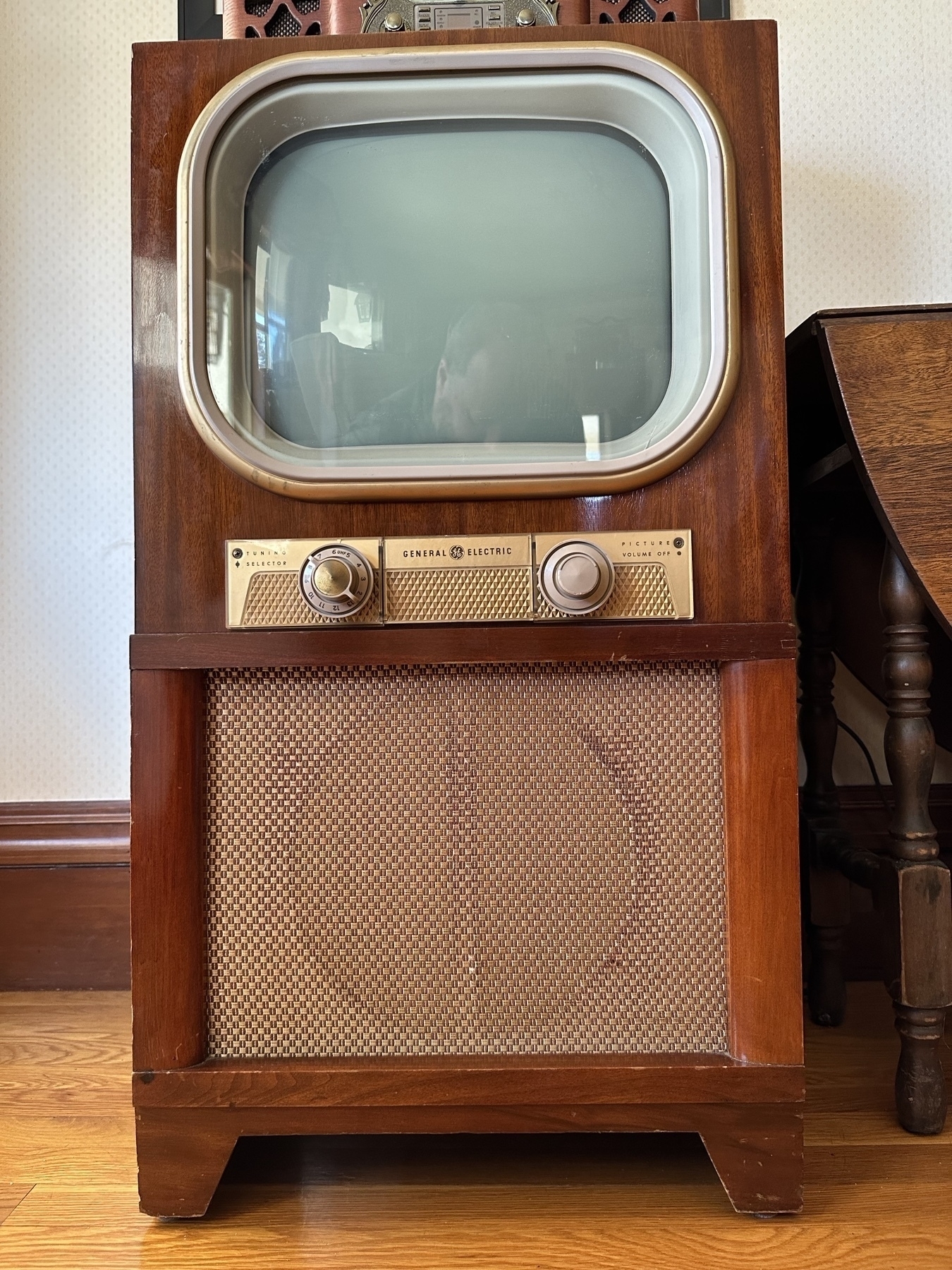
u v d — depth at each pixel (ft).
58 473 4.19
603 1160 2.67
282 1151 2.74
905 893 2.72
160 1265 2.15
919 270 4.12
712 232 2.37
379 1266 2.14
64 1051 3.39
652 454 2.35
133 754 2.38
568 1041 2.42
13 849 4.09
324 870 2.44
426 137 2.52
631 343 2.52
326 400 2.52
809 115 4.12
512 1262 2.15
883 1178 2.50
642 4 2.70
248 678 2.44
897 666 2.78
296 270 2.52
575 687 2.43
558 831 2.43
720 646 2.35
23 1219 2.35
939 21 4.10
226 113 2.42
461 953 2.43
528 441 2.51
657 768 2.42
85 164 4.17
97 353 4.18
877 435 2.61
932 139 4.11
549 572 2.34
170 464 2.40
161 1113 2.36
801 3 4.11
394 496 2.36
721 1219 2.33
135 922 2.37
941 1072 2.78
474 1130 2.35
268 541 2.38
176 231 2.43
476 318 2.52
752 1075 2.32
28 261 4.18
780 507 2.36
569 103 2.47
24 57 4.18
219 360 2.45
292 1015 2.44
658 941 2.42
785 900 2.33
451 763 2.44
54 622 4.20
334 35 2.49
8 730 4.19
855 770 4.17
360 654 2.38
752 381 2.37
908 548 2.56
